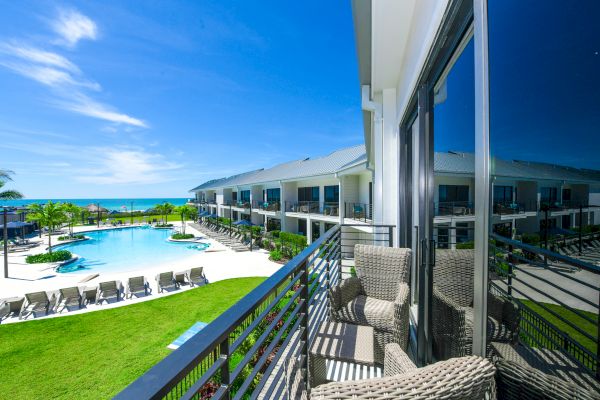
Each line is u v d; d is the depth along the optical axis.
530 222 1.04
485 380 1.14
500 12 1.19
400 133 4.40
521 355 1.17
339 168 16.03
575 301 0.88
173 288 11.85
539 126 0.97
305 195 20.98
